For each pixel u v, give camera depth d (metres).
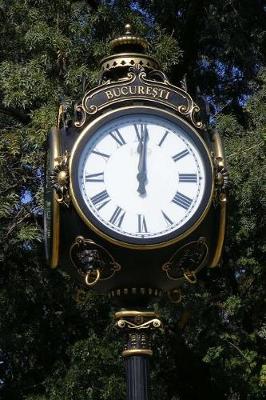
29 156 12.81
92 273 5.42
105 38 14.52
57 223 5.40
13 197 12.95
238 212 13.07
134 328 5.50
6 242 14.03
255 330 14.80
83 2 14.92
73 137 5.60
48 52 13.84
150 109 5.59
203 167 5.54
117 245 5.31
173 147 5.57
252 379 14.09
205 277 15.40
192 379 16.08
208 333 14.18
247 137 13.16
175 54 14.47
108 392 12.93
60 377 14.09
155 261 5.38
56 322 15.10
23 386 15.09
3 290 14.87
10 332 14.83
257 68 16.56
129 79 5.72
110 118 5.54
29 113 13.83
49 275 14.83
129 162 5.50
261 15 16.77
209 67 17.23
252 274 14.64
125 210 5.40
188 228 5.39
